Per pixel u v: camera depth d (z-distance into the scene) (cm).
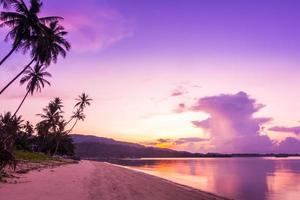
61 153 11469
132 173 4434
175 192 2556
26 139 7675
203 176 5484
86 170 4069
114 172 4181
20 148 6219
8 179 2194
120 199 1792
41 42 4134
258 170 7700
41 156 6028
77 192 1892
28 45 4212
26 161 3847
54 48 4556
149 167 8506
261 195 3103
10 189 1825
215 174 6103
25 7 4016
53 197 1659
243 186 3903
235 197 2853
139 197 1958
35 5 4038
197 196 2497
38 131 9281
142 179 3475
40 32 4153
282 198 2912
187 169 7969
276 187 3812
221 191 3284
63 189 1967
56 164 4934
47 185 2095
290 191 3428
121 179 3141
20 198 1570
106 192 2016
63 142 11119
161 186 2911
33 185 2045
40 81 5812
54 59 4619
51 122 9294
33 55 4266
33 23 4050
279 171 7206
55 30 4694
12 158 2242
